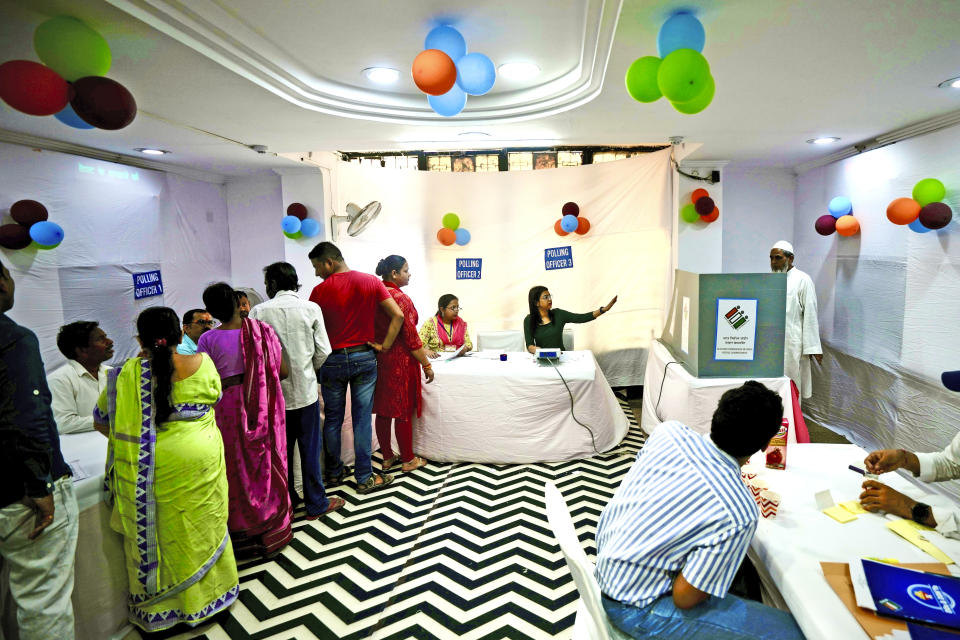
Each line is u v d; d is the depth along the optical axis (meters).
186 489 2.00
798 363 4.02
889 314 3.78
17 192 3.49
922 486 1.69
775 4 1.78
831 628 1.10
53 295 3.71
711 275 2.91
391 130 3.48
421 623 2.10
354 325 3.11
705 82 1.83
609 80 2.56
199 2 1.87
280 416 2.62
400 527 2.83
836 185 4.50
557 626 2.06
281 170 4.96
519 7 2.01
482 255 5.18
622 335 5.09
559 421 3.56
